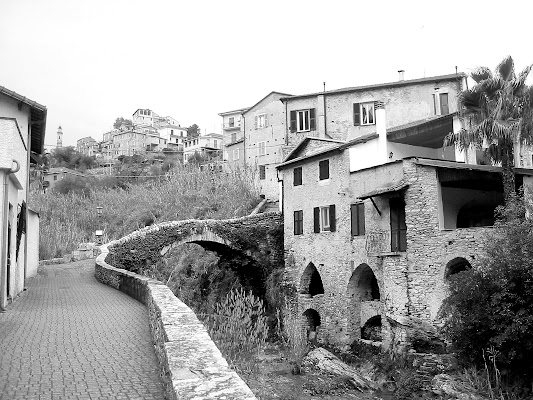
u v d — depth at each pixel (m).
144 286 16.61
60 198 67.56
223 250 38.66
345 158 30.20
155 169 88.94
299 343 25.70
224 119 78.31
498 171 24.39
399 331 23.81
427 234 23.58
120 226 56.97
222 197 53.56
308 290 33.84
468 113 23.81
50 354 9.42
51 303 17.19
